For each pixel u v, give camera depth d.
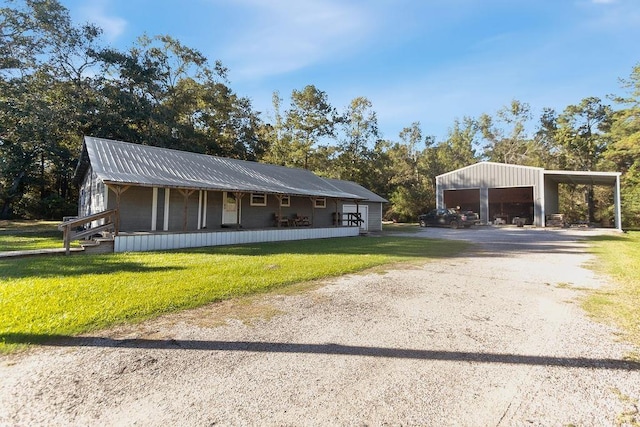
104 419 2.10
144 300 4.53
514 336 3.63
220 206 14.45
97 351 3.09
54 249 8.69
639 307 4.68
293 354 3.12
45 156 23.98
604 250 11.23
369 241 14.06
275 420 2.12
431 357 3.10
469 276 6.76
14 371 2.68
